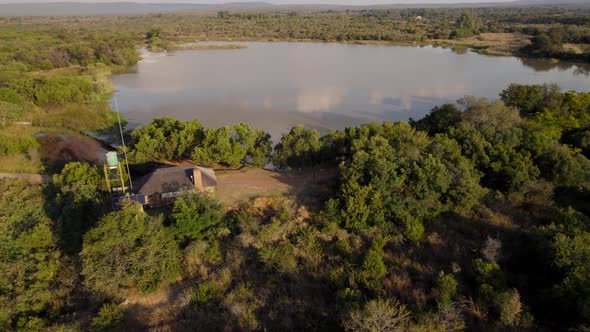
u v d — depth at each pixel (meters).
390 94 104.81
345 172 43.59
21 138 64.69
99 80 113.44
